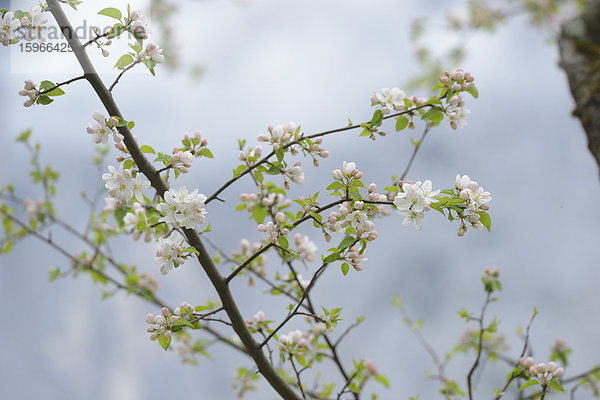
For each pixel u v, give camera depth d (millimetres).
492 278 2279
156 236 2199
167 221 2020
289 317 2072
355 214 2037
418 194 2014
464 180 2021
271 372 2084
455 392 2482
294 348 2184
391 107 2121
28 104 2045
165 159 2068
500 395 2135
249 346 2074
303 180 2125
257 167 2131
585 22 2270
